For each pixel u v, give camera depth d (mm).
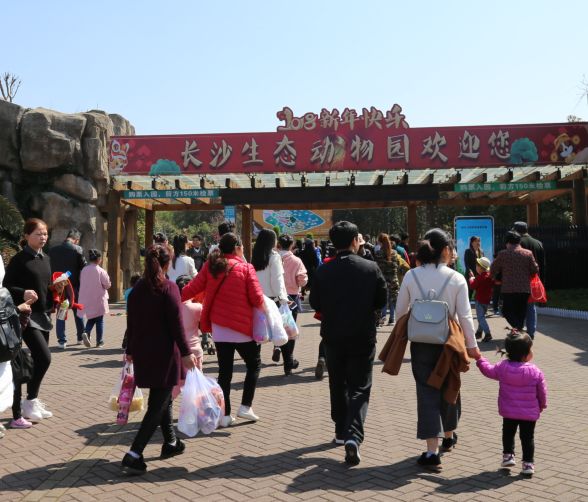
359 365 4836
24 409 5961
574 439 5180
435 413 4469
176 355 4652
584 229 18406
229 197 19844
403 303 4773
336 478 4352
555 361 8844
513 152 17781
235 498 4004
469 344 4594
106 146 20734
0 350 4988
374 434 5434
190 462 4750
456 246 17812
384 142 17875
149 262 4656
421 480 4293
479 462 4645
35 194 19547
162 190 19312
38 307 5859
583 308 14555
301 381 7793
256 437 5391
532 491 4055
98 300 10812
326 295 4906
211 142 18203
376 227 47750
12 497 4055
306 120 18000
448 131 17891
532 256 9094
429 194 19656
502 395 4375
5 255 17078
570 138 17781
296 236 32250
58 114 19828
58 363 9312
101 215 20812
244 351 5809
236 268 5727
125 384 5141
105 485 4266
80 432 5629
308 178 19656
